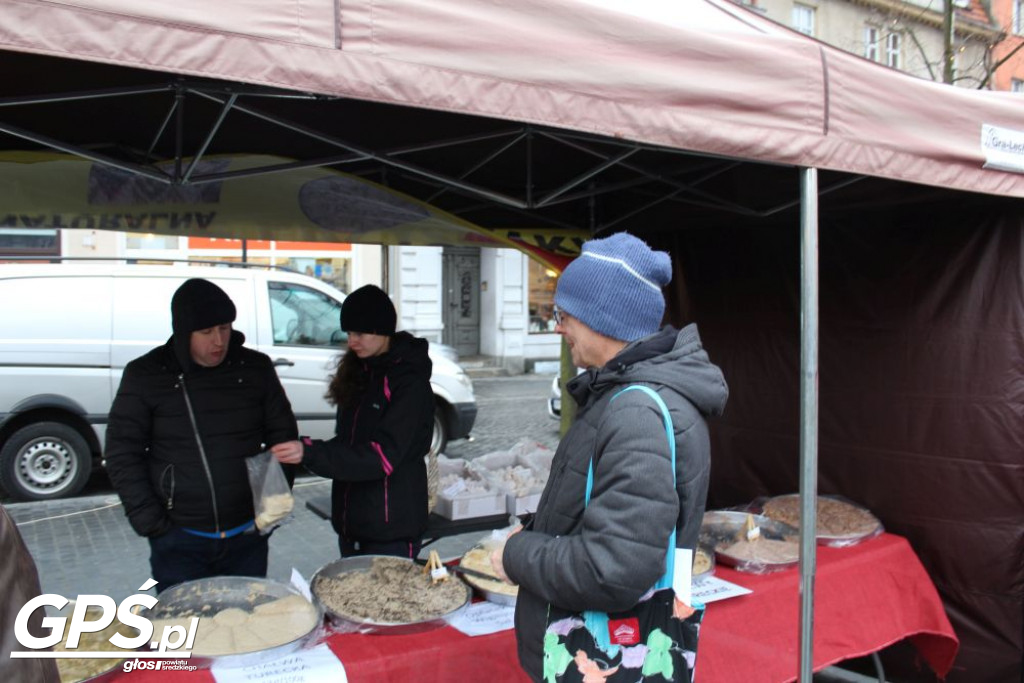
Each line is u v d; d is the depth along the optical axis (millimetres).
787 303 3734
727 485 4035
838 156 2123
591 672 1524
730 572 2695
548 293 16391
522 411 11359
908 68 11680
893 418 3320
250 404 2639
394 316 2756
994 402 3043
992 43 9352
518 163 3465
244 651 1875
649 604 1520
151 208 3311
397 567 2428
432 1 1511
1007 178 2562
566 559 1488
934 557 3197
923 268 3230
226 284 6863
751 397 3904
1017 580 3037
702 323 4141
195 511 2549
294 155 3318
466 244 4051
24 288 6363
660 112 1806
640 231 4332
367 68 1443
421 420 2707
